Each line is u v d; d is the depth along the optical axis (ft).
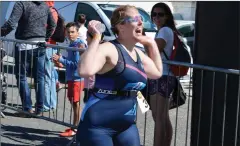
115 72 10.49
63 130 19.98
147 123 21.84
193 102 14.51
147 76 11.32
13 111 22.56
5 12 34.65
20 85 21.13
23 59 21.08
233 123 13.47
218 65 13.61
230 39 13.21
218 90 13.76
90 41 10.67
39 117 19.94
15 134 18.94
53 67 21.04
